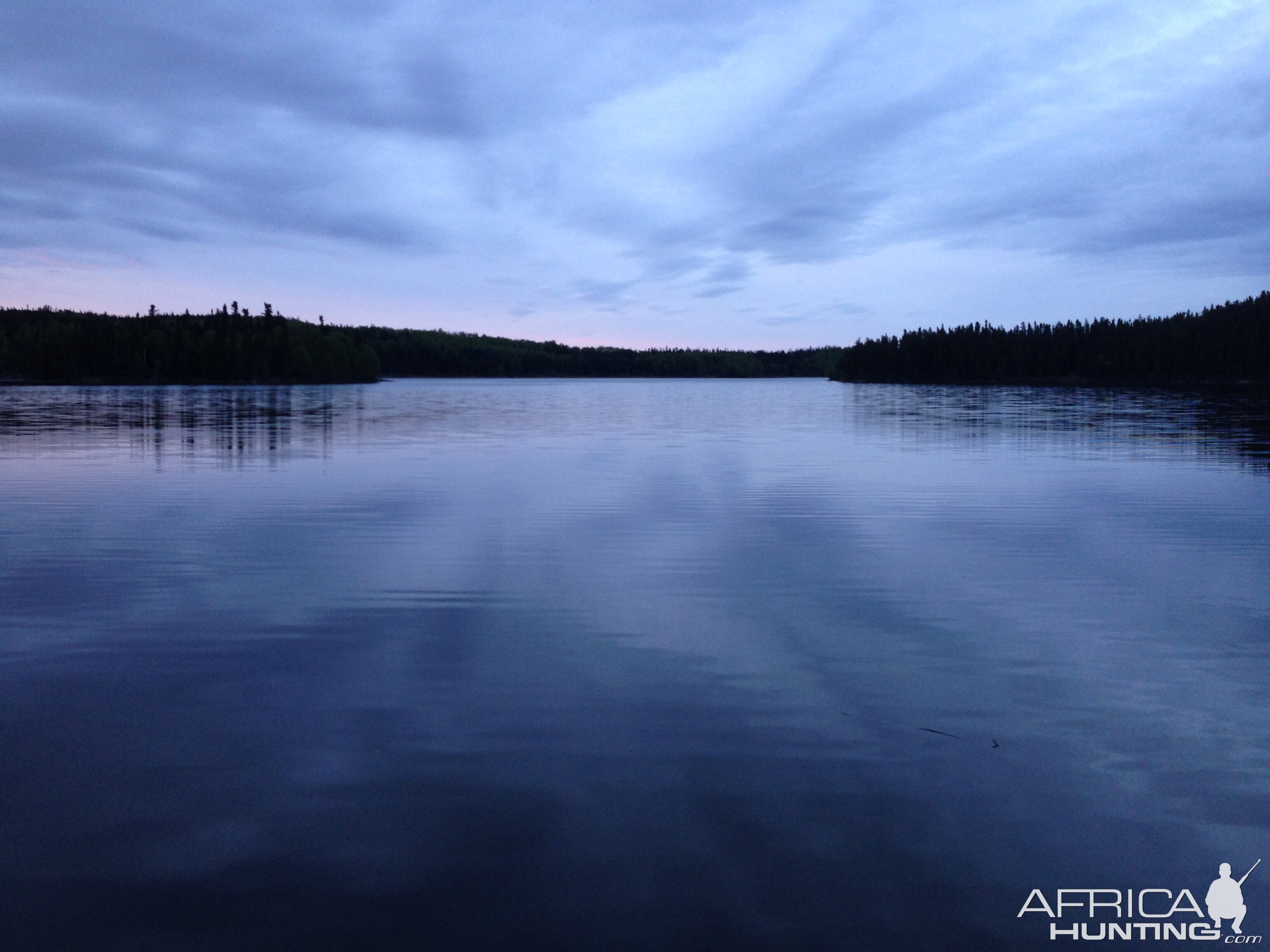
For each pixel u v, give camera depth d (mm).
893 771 4688
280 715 5430
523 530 11984
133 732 5168
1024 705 5633
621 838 4008
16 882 3691
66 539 11180
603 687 5941
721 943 3328
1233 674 6207
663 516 13094
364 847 3930
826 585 8883
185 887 3656
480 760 4797
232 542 11016
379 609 7934
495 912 3494
